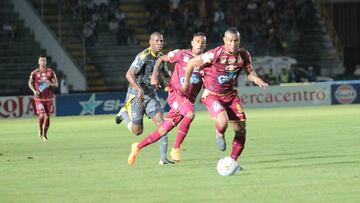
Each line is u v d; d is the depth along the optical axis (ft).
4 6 270.26
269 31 295.07
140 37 285.43
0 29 264.11
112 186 72.95
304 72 281.13
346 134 133.28
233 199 63.52
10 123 202.08
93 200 64.85
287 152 102.83
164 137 91.50
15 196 68.18
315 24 309.63
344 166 84.58
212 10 295.89
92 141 133.28
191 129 157.69
